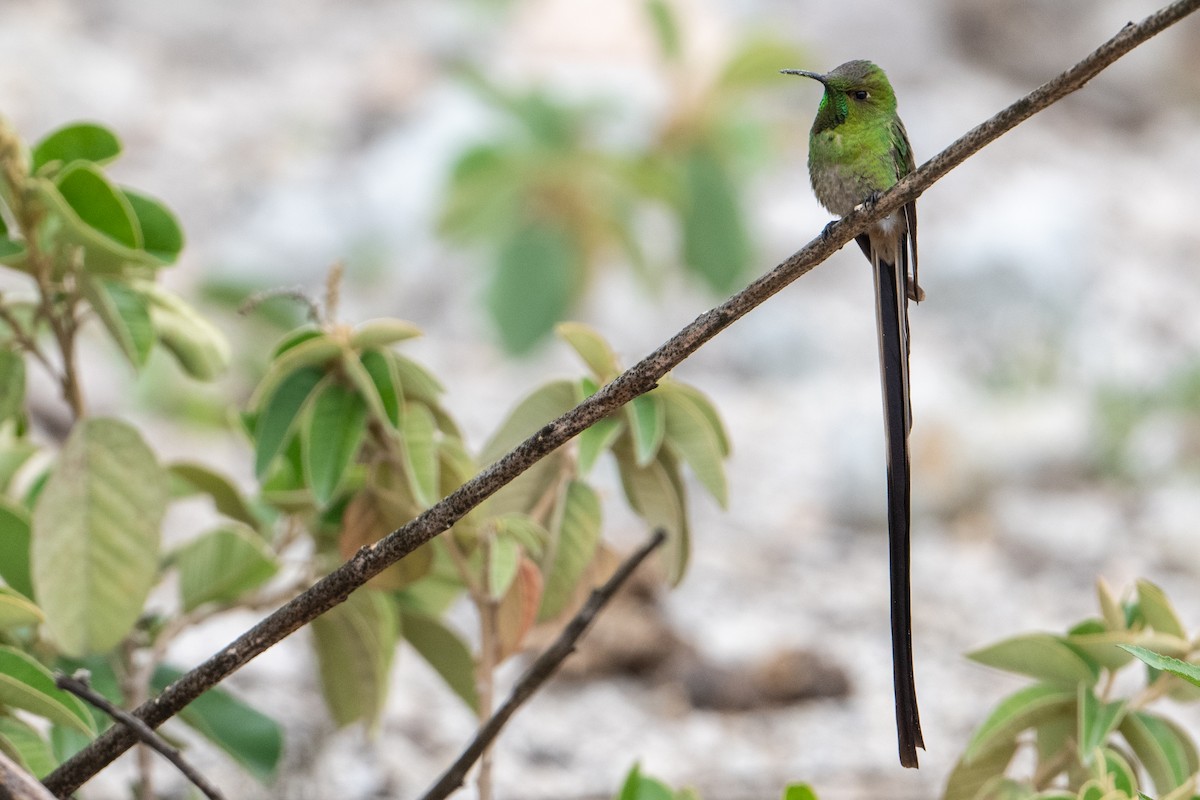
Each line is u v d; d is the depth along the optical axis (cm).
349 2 2158
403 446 423
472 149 1330
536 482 451
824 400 1434
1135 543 1188
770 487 1251
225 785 669
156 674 495
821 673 885
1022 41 2277
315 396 425
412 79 1883
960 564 1143
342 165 1711
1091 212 1883
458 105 1703
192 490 525
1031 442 1309
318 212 1579
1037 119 2170
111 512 421
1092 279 1706
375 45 2027
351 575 309
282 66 1961
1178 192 2006
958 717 877
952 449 1254
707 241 1350
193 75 1914
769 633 980
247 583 489
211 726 485
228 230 1562
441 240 1394
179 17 1992
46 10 1956
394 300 1529
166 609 847
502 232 1352
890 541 347
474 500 302
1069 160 2041
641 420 418
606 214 1348
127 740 323
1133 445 1330
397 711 823
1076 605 1075
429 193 1596
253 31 2019
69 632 416
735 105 1404
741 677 880
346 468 421
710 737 836
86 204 410
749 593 1047
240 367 1118
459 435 458
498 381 1413
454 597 509
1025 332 1567
